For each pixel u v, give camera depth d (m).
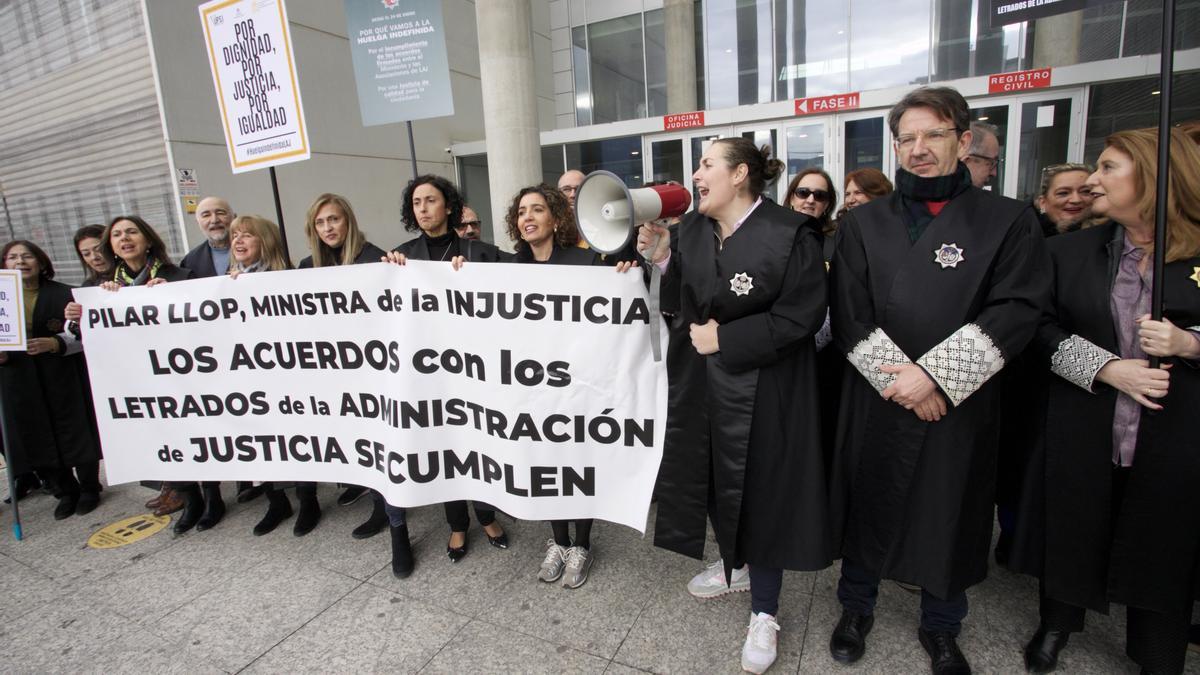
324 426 2.84
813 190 2.71
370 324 2.64
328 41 9.22
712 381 1.96
